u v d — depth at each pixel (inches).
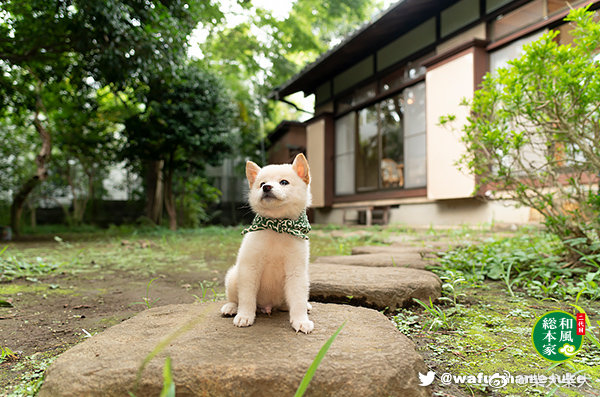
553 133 140.7
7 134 531.8
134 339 72.8
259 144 695.7
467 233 249.6
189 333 75.6
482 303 116.3
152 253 250.7
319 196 501.7
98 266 202.8
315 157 514.0
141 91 387.2
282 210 83.4
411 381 61.5
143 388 56.5
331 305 98.5
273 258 83.2
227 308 89.9
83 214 625.6
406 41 371.9
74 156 571.5
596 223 143.4
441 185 305.4
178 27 310.5
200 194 599.5
